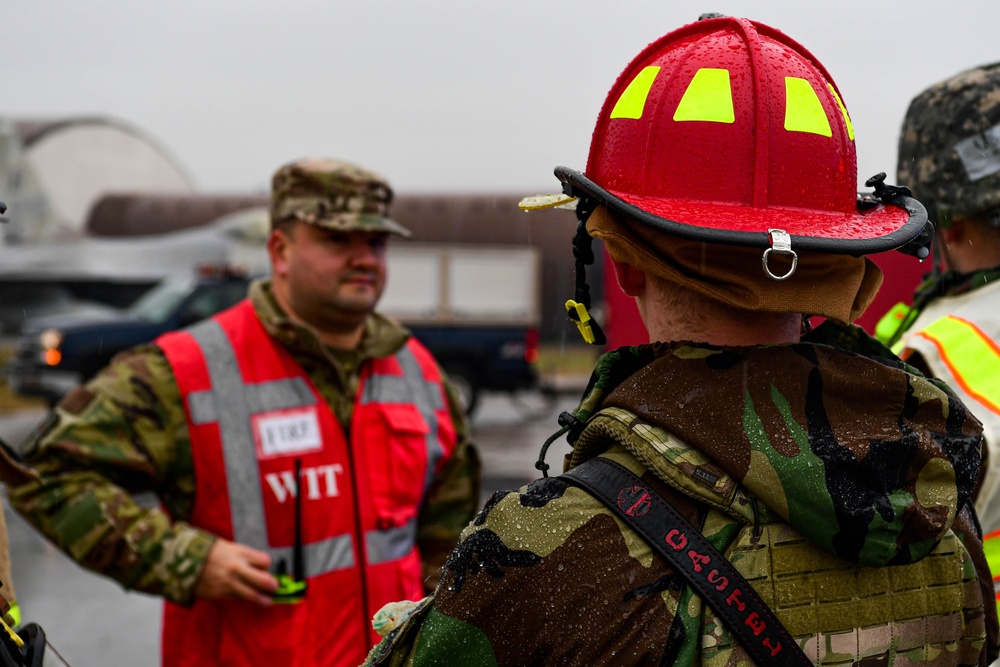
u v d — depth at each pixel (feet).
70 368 35.35
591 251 3.60
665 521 2.98
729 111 3.28
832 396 3.10
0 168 65.10
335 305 8.01
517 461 31.35
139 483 7.45
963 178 5.85
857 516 2.89
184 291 37.32
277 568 7.37
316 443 7.84
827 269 3.20
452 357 41.39
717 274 3.14
